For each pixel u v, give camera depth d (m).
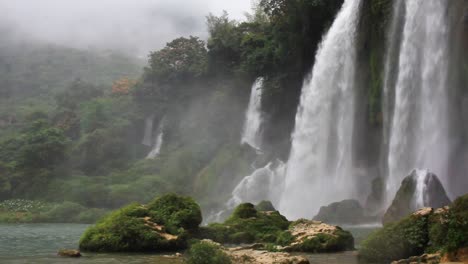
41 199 65.50
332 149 42.88
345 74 42.47
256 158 57.59
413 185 22.59
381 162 35.88
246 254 11.48
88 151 80.06
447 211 10.35
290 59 54.06
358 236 19.89
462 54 30.28
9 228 37.38
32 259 11.99
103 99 103.31
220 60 74.75
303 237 14.09
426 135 32.00
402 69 34.28
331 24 47.25
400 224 11.51
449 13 31.20
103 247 13.62
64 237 24.50
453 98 30.73
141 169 72.25
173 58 92.81
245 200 50.19
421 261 10.02
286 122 58.78
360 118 40.19
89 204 62.78
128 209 14.95
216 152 67.94
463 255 9.40
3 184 69.50
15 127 115.94
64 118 99.94
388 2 36.66
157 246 13.63
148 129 90.44
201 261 10.20
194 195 58.44
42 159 72.50
